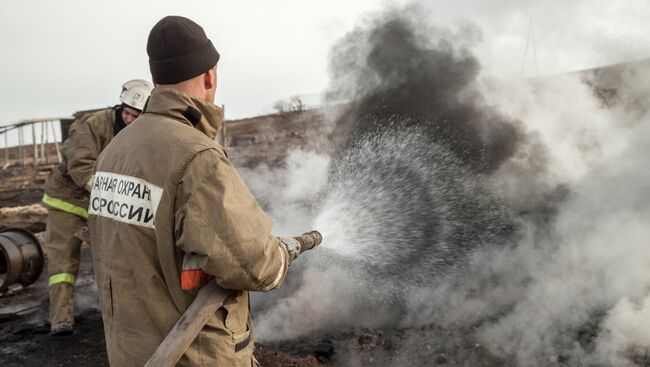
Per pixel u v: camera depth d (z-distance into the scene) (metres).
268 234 1.66
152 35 1.75
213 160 1.60
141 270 1.62
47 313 5.00
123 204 1.65
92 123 4.19
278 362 3.43
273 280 1.71
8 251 5.21
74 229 4.39
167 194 1.57
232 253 1.55
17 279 5.36
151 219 1.61
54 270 4.34
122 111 4.20
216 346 1.68
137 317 1.64
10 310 5.12
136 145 1.67
